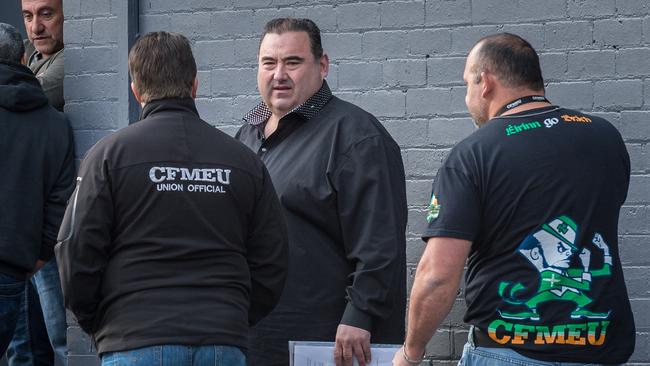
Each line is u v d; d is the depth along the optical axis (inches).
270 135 387.5
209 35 466.9
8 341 424.8
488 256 290.8
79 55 488.1
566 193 285.9
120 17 478.0
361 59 442.9
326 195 370.6
